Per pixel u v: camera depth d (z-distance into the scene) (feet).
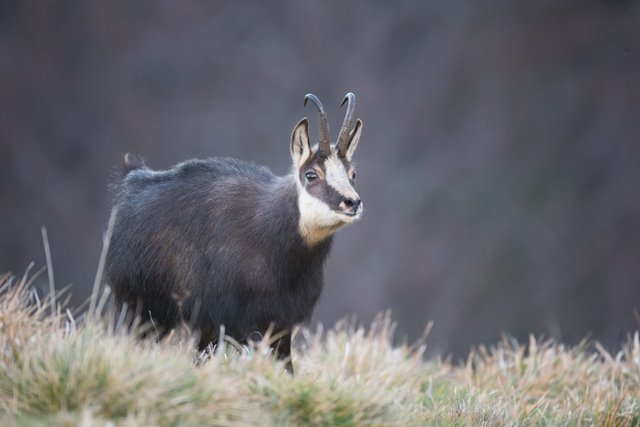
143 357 72.13
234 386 72.02
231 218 90.33
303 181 88.58
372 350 105.60
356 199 87.35
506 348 114.62
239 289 89.20
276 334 90.02
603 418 91.76
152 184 97.30
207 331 91.76
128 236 95.50
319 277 92.12
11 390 69.00
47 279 346.13
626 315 353.92
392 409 76.38
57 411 67.56
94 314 89.15
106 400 67.92
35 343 73.10
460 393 94.58
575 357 111.55
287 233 88.89
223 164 96.53
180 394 69.56
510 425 85.97
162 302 94.07
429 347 333.62
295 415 72.49
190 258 91.66
